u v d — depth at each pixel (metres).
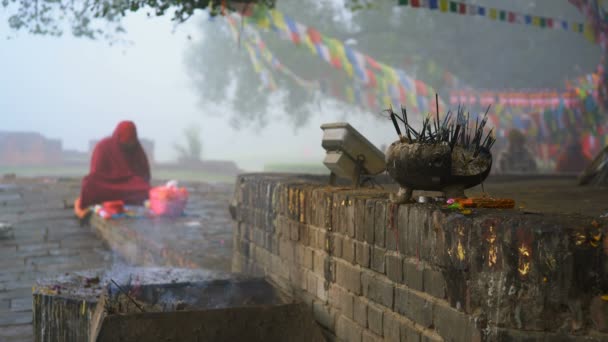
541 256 3.29
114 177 14.38
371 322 4.70
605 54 20.31
